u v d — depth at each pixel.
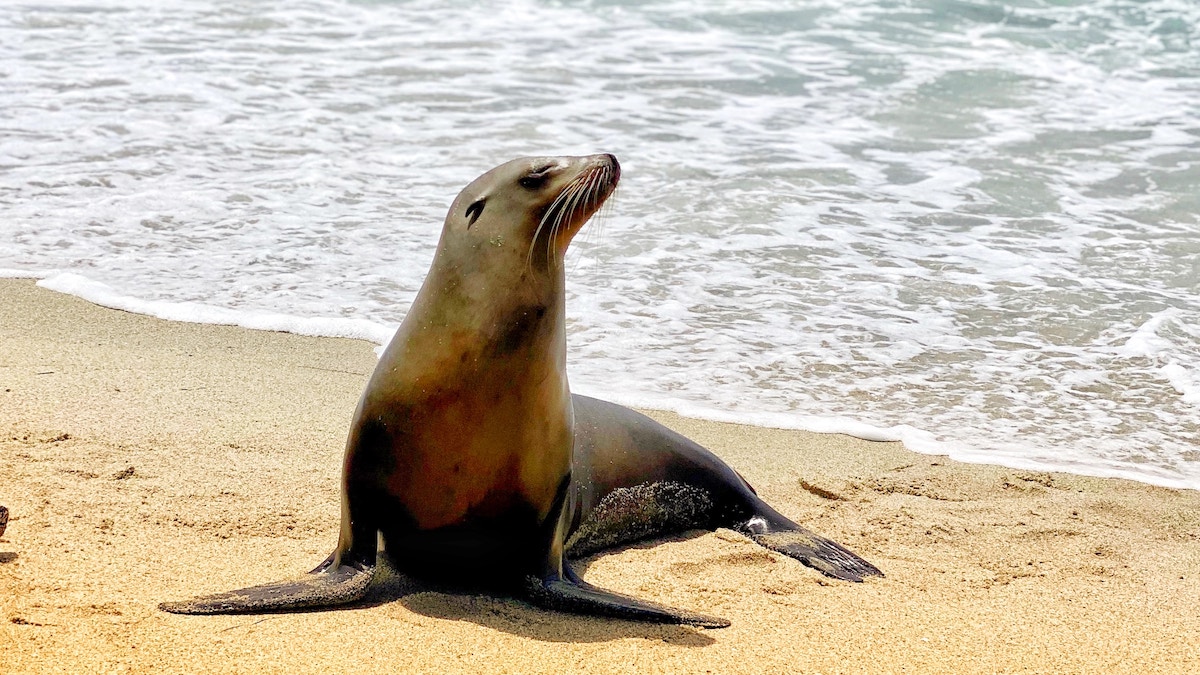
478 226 4.12
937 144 12.24
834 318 8.46
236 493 5.25
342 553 4.39
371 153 11.19
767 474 6.21
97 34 14.18
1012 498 6.07
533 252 4.10
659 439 5.42
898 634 4.39
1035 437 6.92
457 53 14.38
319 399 6.64
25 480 5.14
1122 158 11.99
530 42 14.95
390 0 16.42
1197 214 10.65
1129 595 4.96
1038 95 13.84
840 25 16.19
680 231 9.80
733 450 6.49
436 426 4.11
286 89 12.79
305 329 7.81
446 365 4.07
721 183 10.86
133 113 11.76
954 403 7.33
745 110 12.97
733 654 4.09
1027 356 8.02
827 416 7.05
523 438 4.15
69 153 10.69
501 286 4.08
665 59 14.53
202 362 7.11
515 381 4.09
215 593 4.23
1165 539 5.67
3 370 6.59
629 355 7.71
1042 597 4.88
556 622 4.22
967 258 9.62
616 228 9.78
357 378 7.08
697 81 13.80
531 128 12.02
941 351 8.04
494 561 4.44
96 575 4.29
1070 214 10.60
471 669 3.82
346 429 6.19
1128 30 16.36
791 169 11.32
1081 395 7.49
